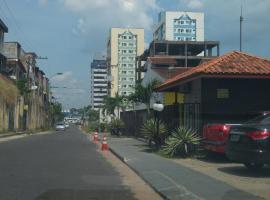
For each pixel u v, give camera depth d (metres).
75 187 13.06
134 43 113.81
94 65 133.88
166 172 15.67
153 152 24.72
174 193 11.70
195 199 10.80
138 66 96.06
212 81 21.75
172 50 101.56
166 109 28.23
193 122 22.64
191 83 24.16
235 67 21.52
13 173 15.95
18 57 79.62
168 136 24.91
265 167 17.14
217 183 13.14
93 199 11.22
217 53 101.88
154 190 12.80
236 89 21.83
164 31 128.00
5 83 61.00
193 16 127.50
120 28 113.50
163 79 49.47
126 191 12.57
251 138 14.48
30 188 12.73
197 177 14.37
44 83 126.50
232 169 16.77
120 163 20.38
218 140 18.17
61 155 24.00
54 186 13.16
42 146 32.16
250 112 21.75
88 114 144.00
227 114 21.67
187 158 20.77
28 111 83.56
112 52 113.12
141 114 43.66
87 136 55.62
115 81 111.25
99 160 21.56
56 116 158.88
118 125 51.91
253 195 11.27
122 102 65.44
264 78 21.31
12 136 53.38
